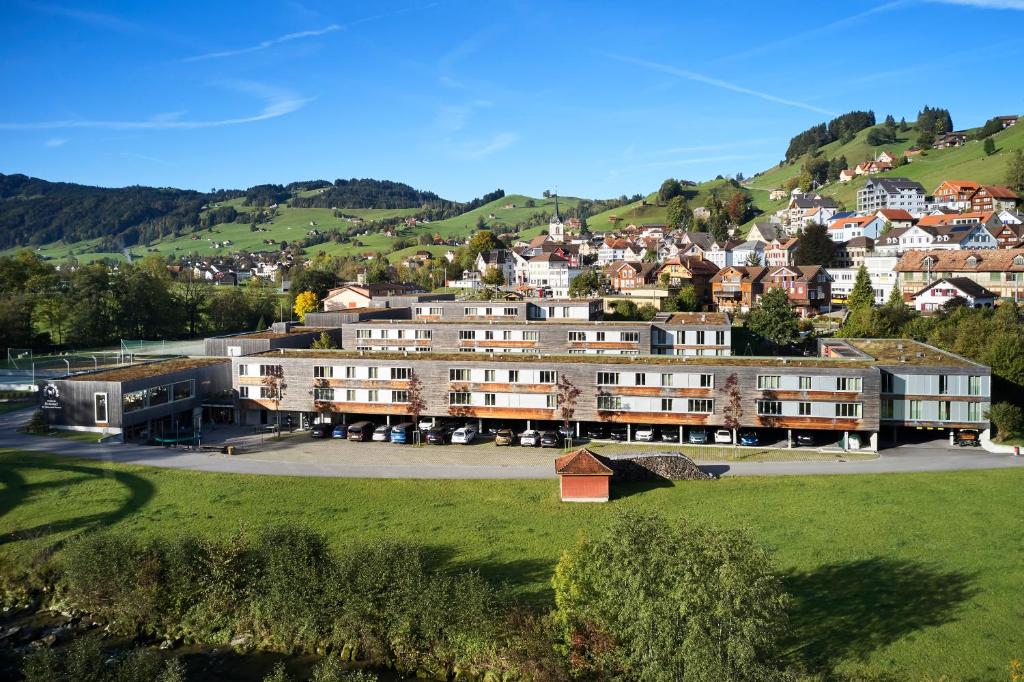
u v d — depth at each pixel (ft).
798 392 250.98
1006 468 224.74
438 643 136.36
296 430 288.10
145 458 244.63
